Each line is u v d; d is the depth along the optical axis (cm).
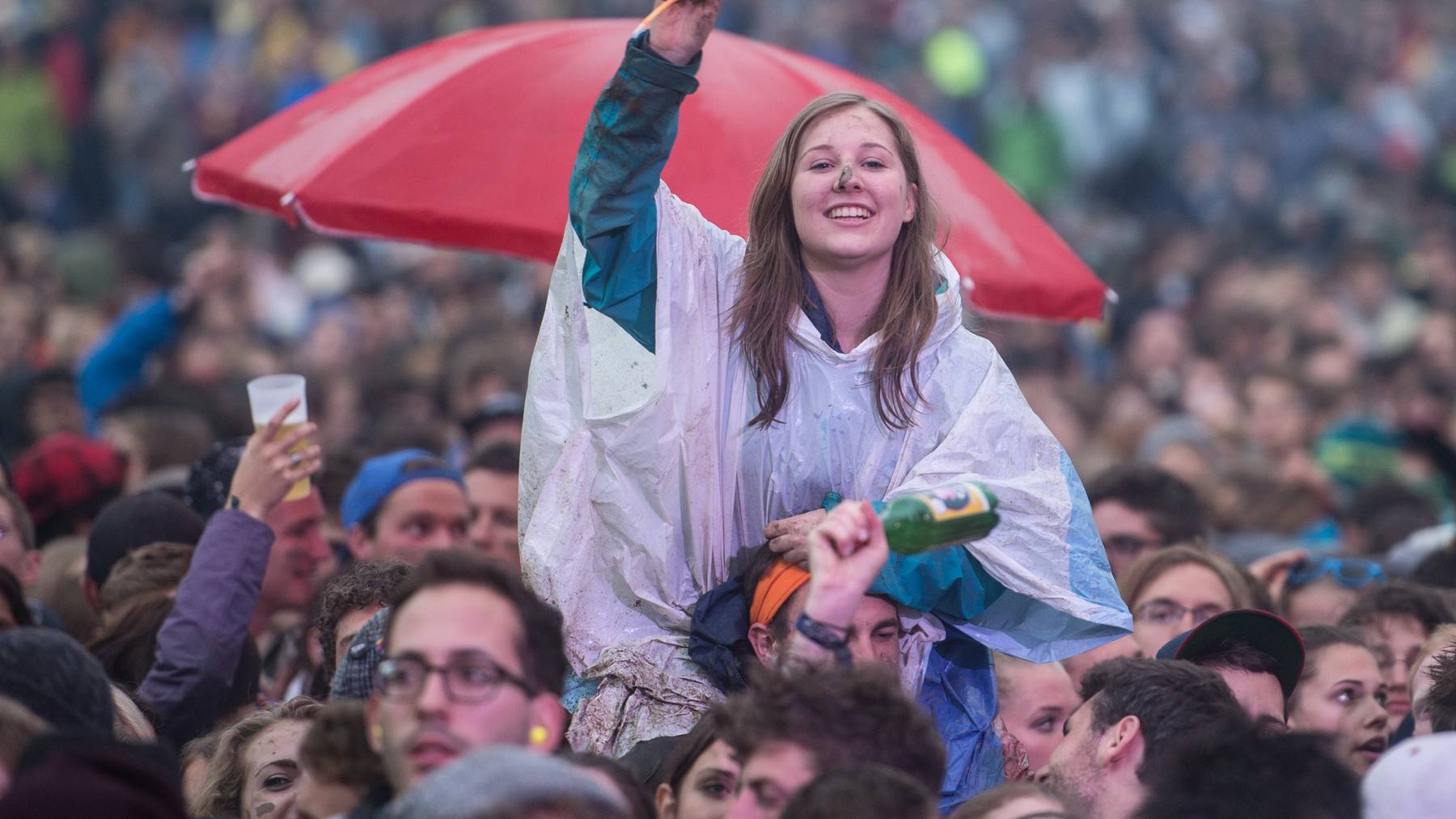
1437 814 1123
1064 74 6838
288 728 1392
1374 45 7425
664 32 1306
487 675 1068
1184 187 6756
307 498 1895
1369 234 6431
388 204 1817
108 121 6031
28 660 1180
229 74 6150
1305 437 3753
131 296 4338
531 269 4881
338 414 3656
